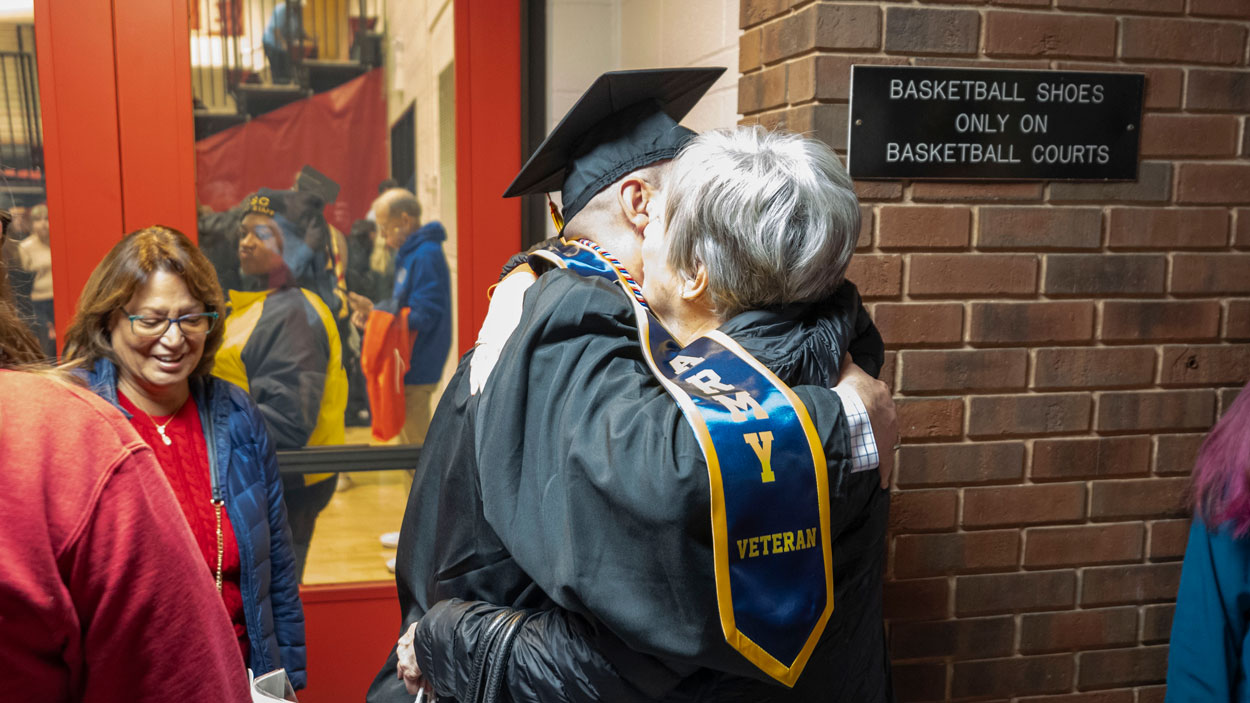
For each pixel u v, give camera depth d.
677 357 0.90
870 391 0.92
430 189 2.41
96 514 0.63
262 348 2.34
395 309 2.42
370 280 2.40
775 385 0.85
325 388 2.39
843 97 1.57
